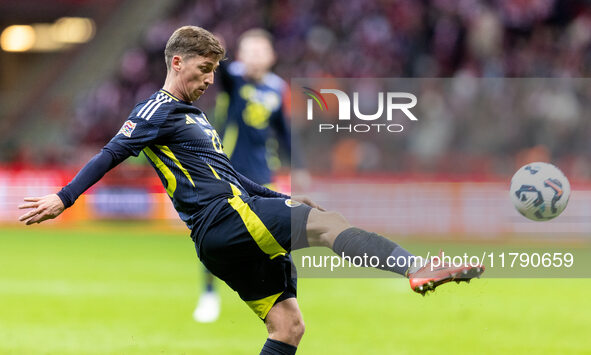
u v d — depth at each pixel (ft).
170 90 50.70
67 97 285.84
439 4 245.04
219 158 50.57
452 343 72.64
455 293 104.73
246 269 50.14
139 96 266.77
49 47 314.76
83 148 257.14
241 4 266.77
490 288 109.50
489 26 235.61
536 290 107.65
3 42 314.55
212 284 85.56
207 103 236.22
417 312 90.17
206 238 48.85
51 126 278.87
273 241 47.93
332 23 255.50
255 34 84.43
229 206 48.60
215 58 50.65
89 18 306.55
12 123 284.61
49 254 151.64
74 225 213.46
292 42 256.32
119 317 86.43
